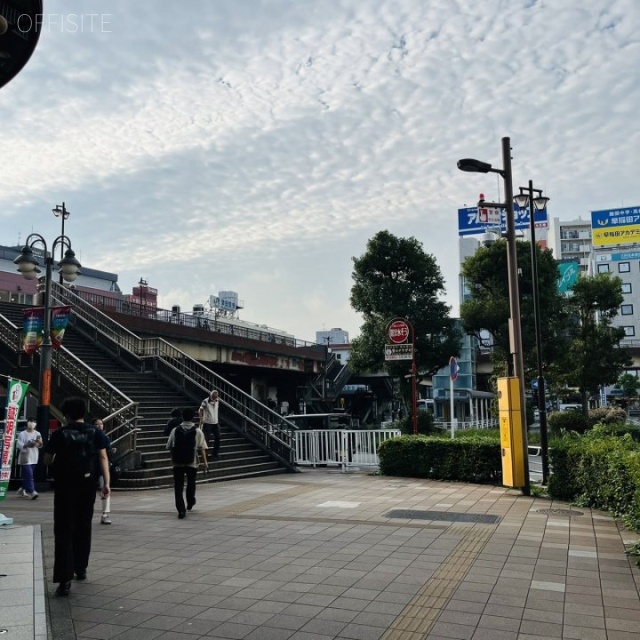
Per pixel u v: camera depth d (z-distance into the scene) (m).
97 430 5.98
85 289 45.59
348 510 9.61
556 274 27.36
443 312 26.50
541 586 5.47
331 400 43.50
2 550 7.02
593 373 29.44
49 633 4.53
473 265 27.36
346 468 16.09
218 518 9.16
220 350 32.81
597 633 4.36
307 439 16.92
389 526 8.23
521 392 11.18
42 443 13.03
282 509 9.87
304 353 40.97
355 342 27.31
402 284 26.38
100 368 19.45
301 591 5.43
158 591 5.52
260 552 6.90
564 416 28.09
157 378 19.89
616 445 9.40
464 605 4.98
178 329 29.06
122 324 25.47
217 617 4.81
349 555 6.67
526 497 10.73
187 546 7.29
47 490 13.27
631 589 5.37
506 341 26.73
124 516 9.45
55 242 15.24
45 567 6.41
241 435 17.19
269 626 4.59
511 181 11.72
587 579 5.68
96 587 5.67
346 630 4.48
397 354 15.45
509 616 4.71
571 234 99.12
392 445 14.12
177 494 9.25
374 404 49.41
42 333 14.34
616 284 29.88
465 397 37.47
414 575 5.86
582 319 30.56
